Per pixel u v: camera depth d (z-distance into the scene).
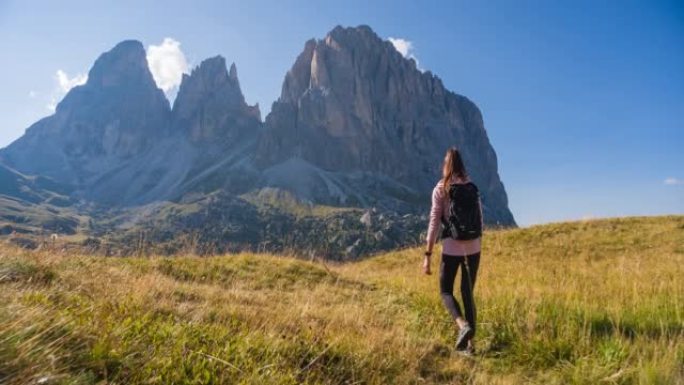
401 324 7.98
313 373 4.94
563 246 20.97
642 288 9.87
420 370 5.79
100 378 3.79
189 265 12.51
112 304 5.76
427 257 7.05
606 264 16.91
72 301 5.75
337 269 15.62
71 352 3.89
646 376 5.11
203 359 4.41
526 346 6.48
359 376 5.27
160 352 4.36
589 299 8.84
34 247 10.27
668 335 6.52
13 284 6.32
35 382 3.21
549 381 5.70
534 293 9.11
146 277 8.88
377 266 21.72
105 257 11.84
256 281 12.05
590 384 5.41
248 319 6.70
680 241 19.61
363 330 6.95
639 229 22.25
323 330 6.48
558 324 7.12
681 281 10.87
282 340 5.56
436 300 9.23
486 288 10.27
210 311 6.95
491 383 5.48
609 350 5.89
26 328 3.75
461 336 6.56
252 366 4.58
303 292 10.38
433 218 7.01
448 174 7.04
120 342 4.29
